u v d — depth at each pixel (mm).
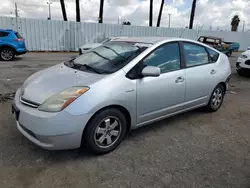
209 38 18344
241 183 2492
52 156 2840
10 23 15305
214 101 4543
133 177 2514
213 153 3082
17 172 2512
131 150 3062
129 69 3018
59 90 2697
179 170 2672
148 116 3324
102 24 18344
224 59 4660
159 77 3311
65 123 2531
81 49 10422
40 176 2467
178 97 3660
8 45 10844
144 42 3570
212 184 2455
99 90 2707
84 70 3184
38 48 16578
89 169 2623
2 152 2865
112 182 2420
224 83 4605
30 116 2588
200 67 4004
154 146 3193
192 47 3975
